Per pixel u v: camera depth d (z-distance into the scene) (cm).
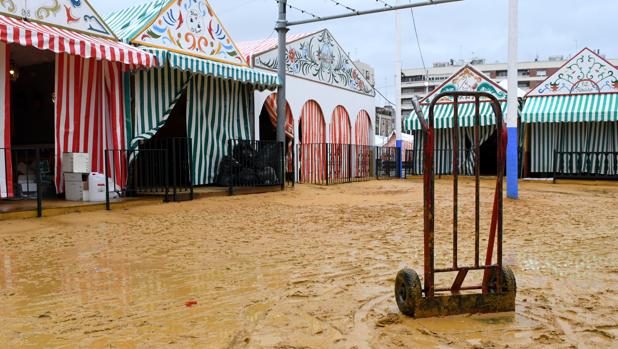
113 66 1103
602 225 841
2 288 453
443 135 2128
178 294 434
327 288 453
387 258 578
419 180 2061
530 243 675
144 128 1189
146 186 1141
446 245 656
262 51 1666
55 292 441
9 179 913
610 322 361
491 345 319
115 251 617
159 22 1212
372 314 380
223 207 1048
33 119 1265
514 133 1252
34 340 329
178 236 721
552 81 1991
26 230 750
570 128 1972
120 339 330
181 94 1284
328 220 888
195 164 1348
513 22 1229
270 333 341
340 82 2177
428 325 355
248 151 1367
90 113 1067
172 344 321
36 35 844
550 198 1308
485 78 2048
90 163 1068
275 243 671
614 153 1822
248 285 463
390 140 3070
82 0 1033
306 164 1891
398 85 2277
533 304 402
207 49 1361
